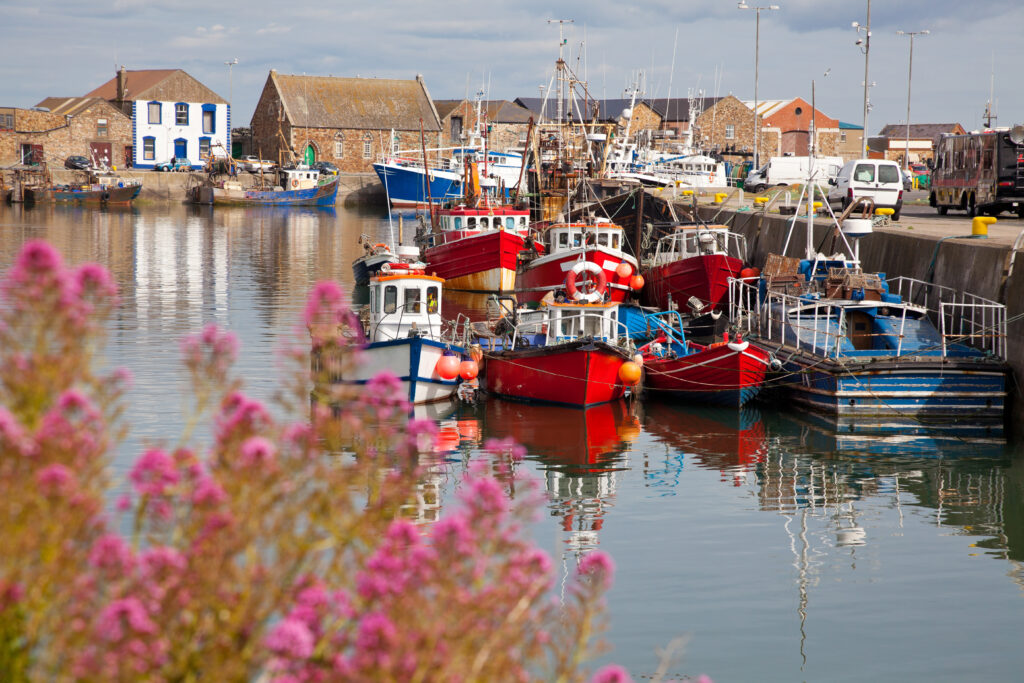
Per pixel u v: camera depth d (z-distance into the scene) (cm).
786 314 2311
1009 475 1738
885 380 2022
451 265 4219
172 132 10931
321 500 471
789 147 12331
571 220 4134
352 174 10831
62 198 9412
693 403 2331
